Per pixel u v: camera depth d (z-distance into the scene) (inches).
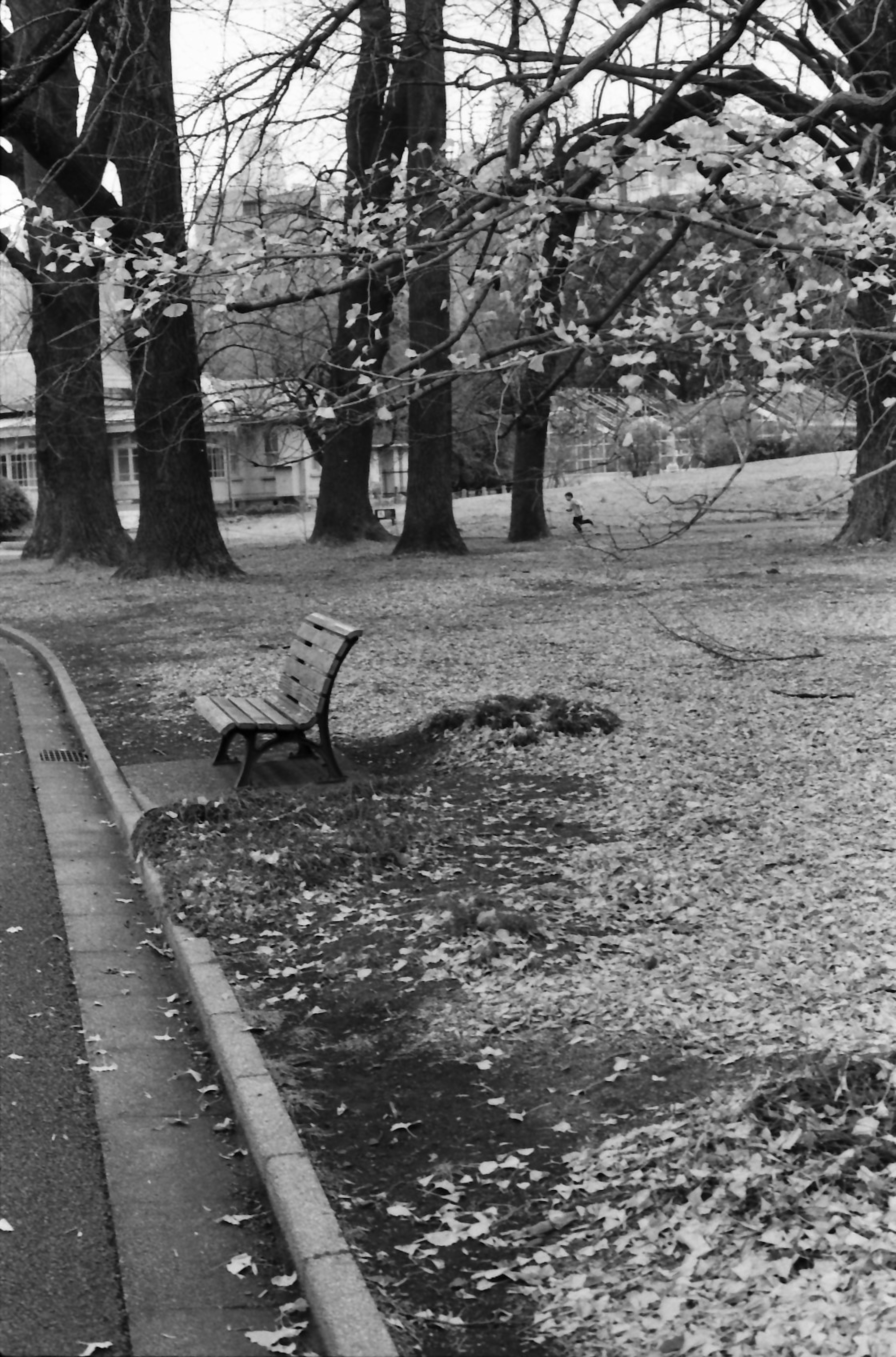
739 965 222.7
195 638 690.8
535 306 307.0
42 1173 169.3
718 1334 125.3
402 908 263.4
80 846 322.0
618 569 721.6
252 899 266.1
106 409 1419.8
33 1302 141.8
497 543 1371.8
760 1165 151.5
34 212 352.5
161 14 687.7
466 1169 165.2
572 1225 150.3
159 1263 149.2
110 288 293.4
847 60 378.3
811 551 1085.1
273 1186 158.1
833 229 244.2
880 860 273.4
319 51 382.9
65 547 1199.6
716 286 281.0
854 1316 123.3
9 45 809.5
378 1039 205.9
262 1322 138.4
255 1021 212.2
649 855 289.7
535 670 536.1
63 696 535.8
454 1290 140.3
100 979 237.1
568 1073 189.6
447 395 1110.4
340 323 661.3
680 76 273.9
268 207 377.7
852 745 376.2
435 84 400.8
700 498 247.4
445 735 409.4
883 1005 198.7
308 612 781.9
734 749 381.4
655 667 530.6
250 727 354.6
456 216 290.2
